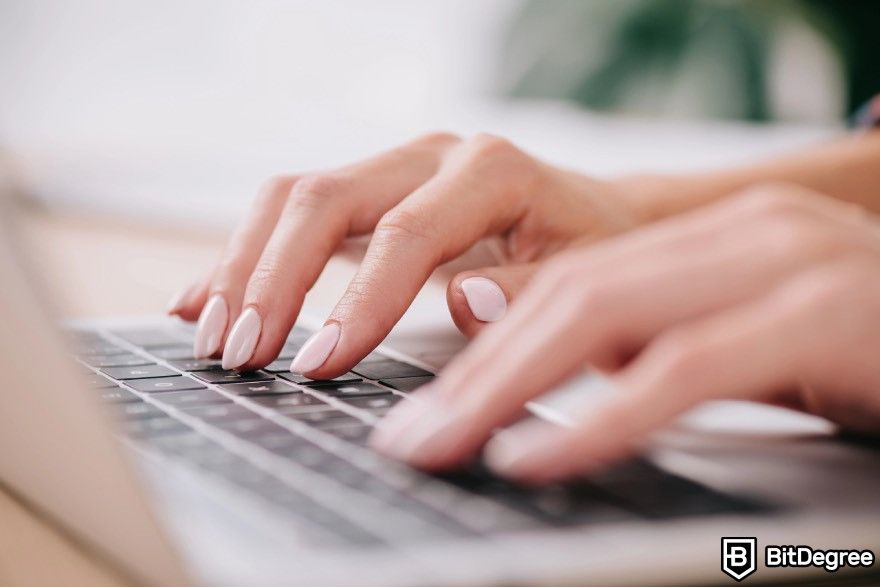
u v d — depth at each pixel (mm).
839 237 290
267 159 1426
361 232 503
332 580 196
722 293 288
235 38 1563
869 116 917
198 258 875
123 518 228
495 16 1532
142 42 1507
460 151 531
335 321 405
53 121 1453
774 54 1424
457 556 209
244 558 201
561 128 1476
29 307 303
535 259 533
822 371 276
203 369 411
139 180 1271
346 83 1568
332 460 268
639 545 222
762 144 1398
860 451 305
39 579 234
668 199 704
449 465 262
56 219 1092
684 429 326
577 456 256
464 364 282
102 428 256
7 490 304
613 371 305
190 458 264
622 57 1463
